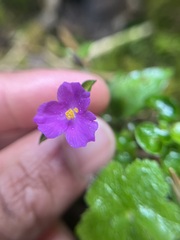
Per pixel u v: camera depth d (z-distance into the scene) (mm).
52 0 99
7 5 102
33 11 101
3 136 67
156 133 57
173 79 81
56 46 92
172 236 48
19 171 54
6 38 97
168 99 61
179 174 54
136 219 50
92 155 56
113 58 88
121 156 59
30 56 91
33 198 55
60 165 55
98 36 95
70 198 58
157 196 50
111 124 67
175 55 85
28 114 65
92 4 100
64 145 55
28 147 55
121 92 67
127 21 94
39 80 63
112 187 52
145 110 71
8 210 54
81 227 51
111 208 51
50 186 55
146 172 51
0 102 64
